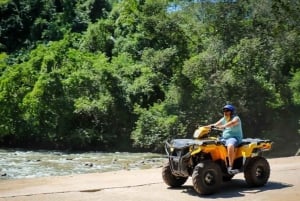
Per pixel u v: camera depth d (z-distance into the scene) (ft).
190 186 29.78
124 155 83.66
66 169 61.31
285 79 91.09
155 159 73.97
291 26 87.20
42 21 165.27
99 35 141.69
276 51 86.07
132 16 144.46
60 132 97.60
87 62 108.78
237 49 84.99
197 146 26.89
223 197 26.27
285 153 88.07
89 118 100.48
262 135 91.81
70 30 157.17
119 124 99.81
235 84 86.94
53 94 98.43
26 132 100.01
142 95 104.78
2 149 95.61
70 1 178.60
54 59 104.94
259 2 86.94
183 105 91.81
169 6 98.12
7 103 99.35
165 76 106.83
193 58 90.07
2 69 121.19
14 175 55.06
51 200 26.40
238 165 28.94
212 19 90.22
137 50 131.13
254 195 26.68
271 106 92.07
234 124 28.53
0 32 165.07
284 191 27.68
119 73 109.70
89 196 27.43
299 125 91.81
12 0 171.94
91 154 85.97
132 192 28.40
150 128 91.30
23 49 157.89
